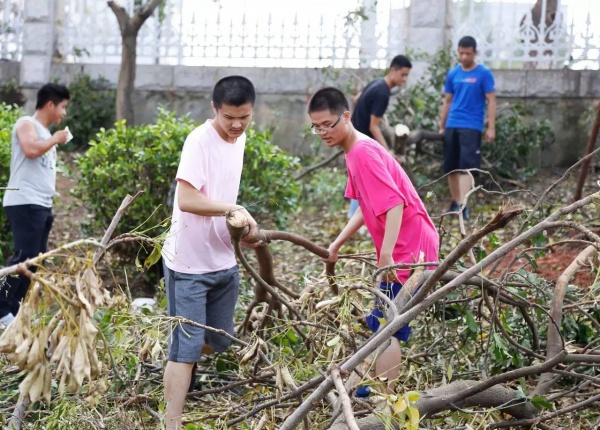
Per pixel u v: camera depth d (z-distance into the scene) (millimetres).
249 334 5438
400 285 4758
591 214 8672
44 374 2984
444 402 4160
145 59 13422
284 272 8414
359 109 9461
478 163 10391
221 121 4523
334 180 11555
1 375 4801
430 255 4844
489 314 5188
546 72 12195
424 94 11781
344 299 4062
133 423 4441
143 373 5062
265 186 8086
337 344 3963
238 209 4309
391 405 3443
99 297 3086
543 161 12172
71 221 10508
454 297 5082
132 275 7984
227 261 4715
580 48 12242
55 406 4582
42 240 6824
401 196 4617
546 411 4613
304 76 12977
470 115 10352
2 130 8562
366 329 5207
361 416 4094
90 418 4238
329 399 3850
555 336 4562
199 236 4586
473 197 11047
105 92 13555
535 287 4977
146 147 7883
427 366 5055
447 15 12453
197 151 4512
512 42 12375
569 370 4586
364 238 9586
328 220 10461
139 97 13422
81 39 13750
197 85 13297
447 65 11945
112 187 7961
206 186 4566
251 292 6574
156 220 7887
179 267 4598
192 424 4148
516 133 11344
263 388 4855
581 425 4660
